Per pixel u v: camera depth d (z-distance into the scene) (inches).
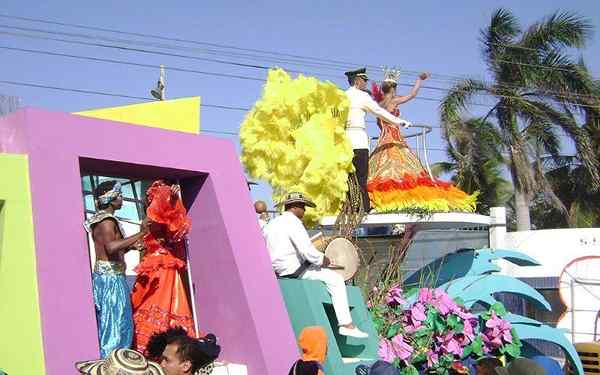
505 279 437.4
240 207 282.2
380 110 422.6
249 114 390.3
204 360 183.2
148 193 258.7
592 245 816.3
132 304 258.8
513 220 1243.8
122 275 241.8
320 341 269.9
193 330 279.1
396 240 479.5
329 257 341.1
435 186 456.1
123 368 167.3
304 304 291.0
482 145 999.6
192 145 274.7
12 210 219.1
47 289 216.8
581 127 999.6
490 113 1001.5
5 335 210.7
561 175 1142.3
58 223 225.9
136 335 252.1
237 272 269.7
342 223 387.9
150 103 332.2
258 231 284.8
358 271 380.2
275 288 279.9
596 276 794.2
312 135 380.8
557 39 991.0
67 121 238.4
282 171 382.6
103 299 235.1
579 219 1141.1
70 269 223.6
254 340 264.7
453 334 355.6
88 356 218.2
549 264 826.2
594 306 788.6
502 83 995.9
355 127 415.2
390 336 345.4
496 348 365.7
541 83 990.4
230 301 271.9
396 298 361.4
